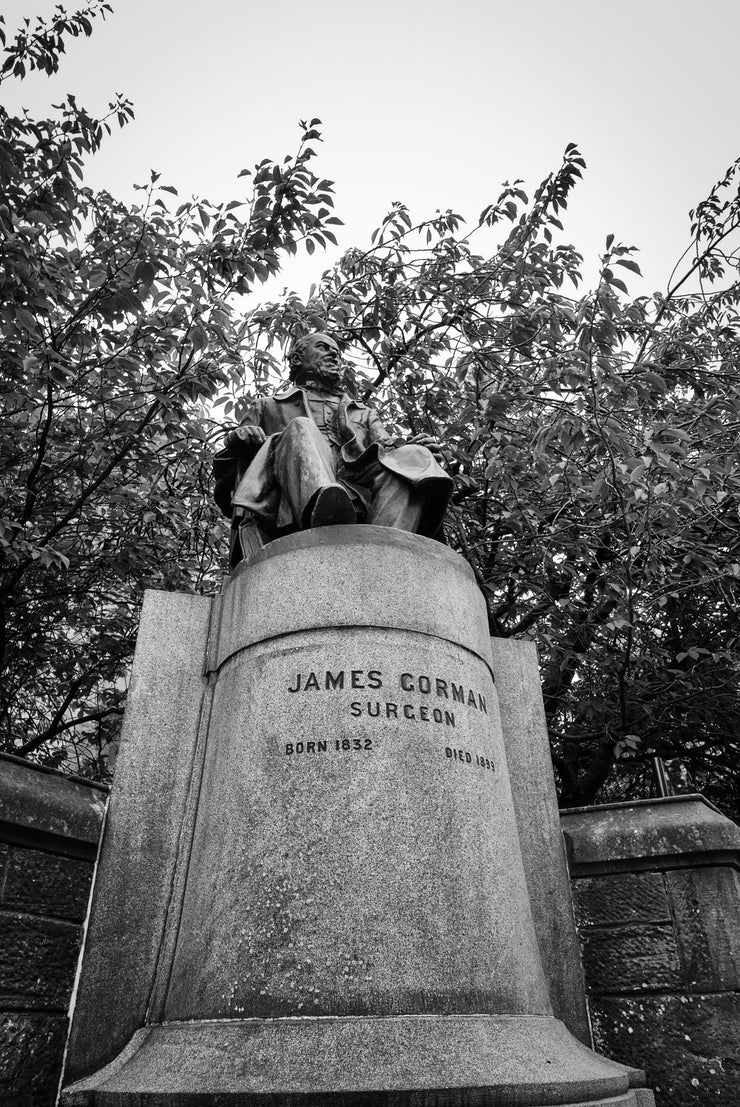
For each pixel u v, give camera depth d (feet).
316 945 9.04
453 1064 8.06
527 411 25.12
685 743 34.37
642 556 23.45
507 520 25.25
